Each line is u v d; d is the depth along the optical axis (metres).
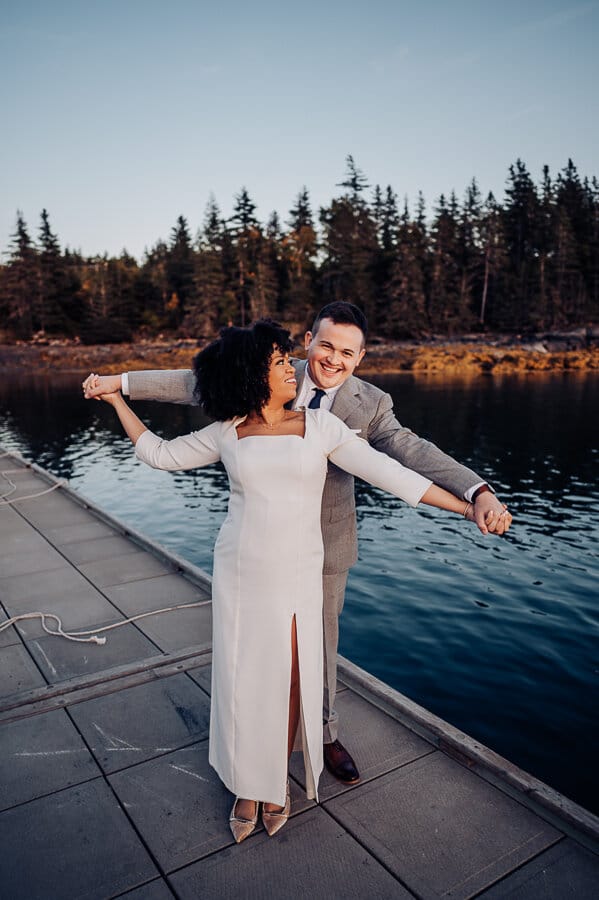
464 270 62.97
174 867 2.19
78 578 5.12
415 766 2.72
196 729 3.01
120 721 3.07
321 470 2.20
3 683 3.46
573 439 21.47
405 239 59.72
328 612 2.59
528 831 2.35
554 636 6.56
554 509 12.47
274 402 2.21
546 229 64.88
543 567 8.78
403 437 2.35
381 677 5.74
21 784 2.63
